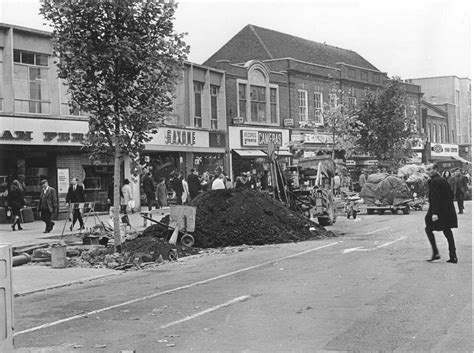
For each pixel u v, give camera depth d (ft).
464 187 85.66
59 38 46.88
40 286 37.42
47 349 22.00
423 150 179.63
